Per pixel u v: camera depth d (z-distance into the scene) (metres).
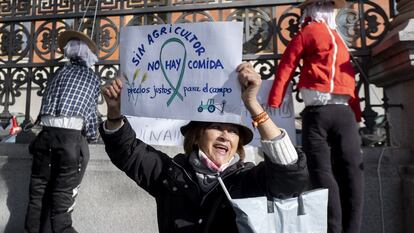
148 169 1.78
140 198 3.73
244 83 1.53
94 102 3.60
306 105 3.04
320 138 2.89
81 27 4.34
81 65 3.72
